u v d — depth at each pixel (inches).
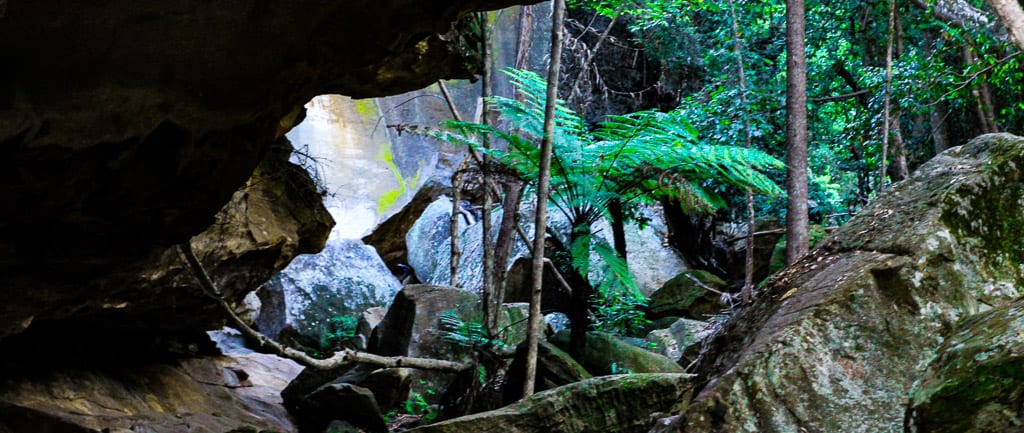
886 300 153.6
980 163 169.0
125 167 204.8
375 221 688.4
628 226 620.4
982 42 469.7
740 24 595.8
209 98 197.2
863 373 148.6
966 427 92.5
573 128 319.3
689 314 524.7
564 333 312.3
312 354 527.2
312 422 327.0
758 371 146.5
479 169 330.3
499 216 627.8
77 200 204.5
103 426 265.9
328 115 719.1
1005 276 157.8
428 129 319.6
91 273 241.1
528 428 213.0
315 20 196.7
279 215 330.3
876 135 516.7
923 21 531.2
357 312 567.5
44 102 170.7
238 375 382.3
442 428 213.3
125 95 180.7
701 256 641.0
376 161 717.3
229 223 304.8
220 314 328.2
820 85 614.5
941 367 101.7
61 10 160.1
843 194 674.8
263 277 335.6
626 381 211.9
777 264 544.7
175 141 206.2
